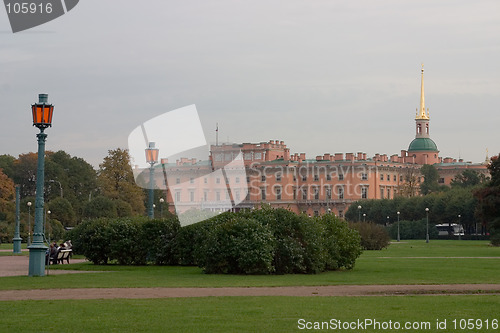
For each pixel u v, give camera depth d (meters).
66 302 25.86
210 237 41.38
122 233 50.84
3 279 36.72
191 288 31.58
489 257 63.59
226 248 40.88
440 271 43.69
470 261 56.16
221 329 20.14
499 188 99.06
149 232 50.41
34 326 20.55
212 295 28.55
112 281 35.19
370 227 87.38
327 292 30.05
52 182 160.12
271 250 40.84
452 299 27.12
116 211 127.88
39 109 39.00
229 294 29.06
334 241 44.62
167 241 49.75
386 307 24.62
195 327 20.42
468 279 37.19
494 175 102.19
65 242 60.47
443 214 166.62
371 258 61.69
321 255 42.19
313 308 24.25
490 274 40.97
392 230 158.75
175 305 24.97
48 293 29.39
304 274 41.19
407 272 42.91
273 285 33.09
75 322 21.23
